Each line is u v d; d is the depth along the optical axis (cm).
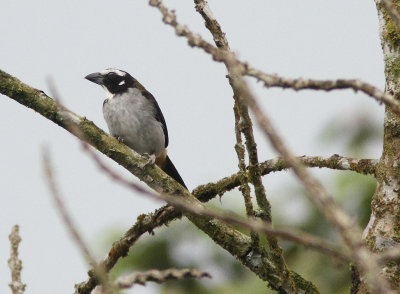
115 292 507
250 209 859
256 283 1191
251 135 838
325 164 1024
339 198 1134
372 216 858
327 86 628
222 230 975
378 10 909
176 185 1048
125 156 1059
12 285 621
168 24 645
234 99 845
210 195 1149
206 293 1217
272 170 1092
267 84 629
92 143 1062
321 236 1144
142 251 1251
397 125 862
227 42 855
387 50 886
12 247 635
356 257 454
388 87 879
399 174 848
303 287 925
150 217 1053
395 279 780
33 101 1040
